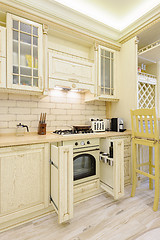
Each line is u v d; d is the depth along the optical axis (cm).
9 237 122
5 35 155
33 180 144
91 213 153
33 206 144
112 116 278
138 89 247
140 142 180
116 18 230
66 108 239
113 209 159
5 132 186
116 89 258
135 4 199
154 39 241
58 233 126
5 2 155
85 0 193
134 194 186
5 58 155
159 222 138
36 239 120
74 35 216
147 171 240
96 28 227
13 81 163
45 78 182
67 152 129
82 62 215
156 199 157
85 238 120
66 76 199
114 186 162
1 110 184
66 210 130
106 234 124
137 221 140
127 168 223
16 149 133
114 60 255
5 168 129
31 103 206
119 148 164
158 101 265
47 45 201
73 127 239
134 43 232
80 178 179
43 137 161
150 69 284
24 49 171
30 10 169
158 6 185
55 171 138
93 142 190
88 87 221
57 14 191
